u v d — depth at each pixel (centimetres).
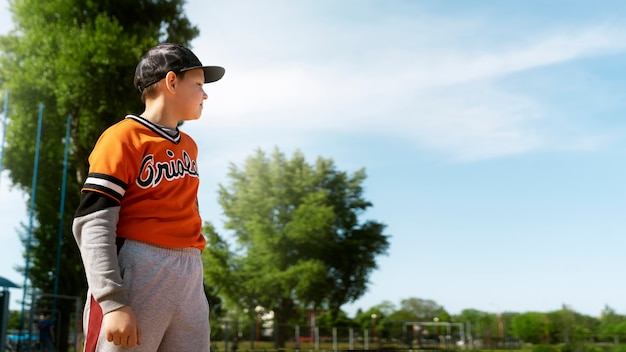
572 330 2544
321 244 4597
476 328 4103
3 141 2027
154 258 173
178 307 176
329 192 5009
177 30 2453
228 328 2934
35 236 2377
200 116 201
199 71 200
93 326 169
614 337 2402
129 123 181
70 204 2464
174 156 187
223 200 4822
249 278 4572
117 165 171
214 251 4534
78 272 2391
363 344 3703
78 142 2236
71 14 2231
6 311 1156
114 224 168
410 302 8431
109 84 2070
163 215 178
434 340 4031
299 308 4747
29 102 2272
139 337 165
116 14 2297
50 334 1466
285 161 4941
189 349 179
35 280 2331
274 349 3328
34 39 2183
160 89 193
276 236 4562
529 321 3397
